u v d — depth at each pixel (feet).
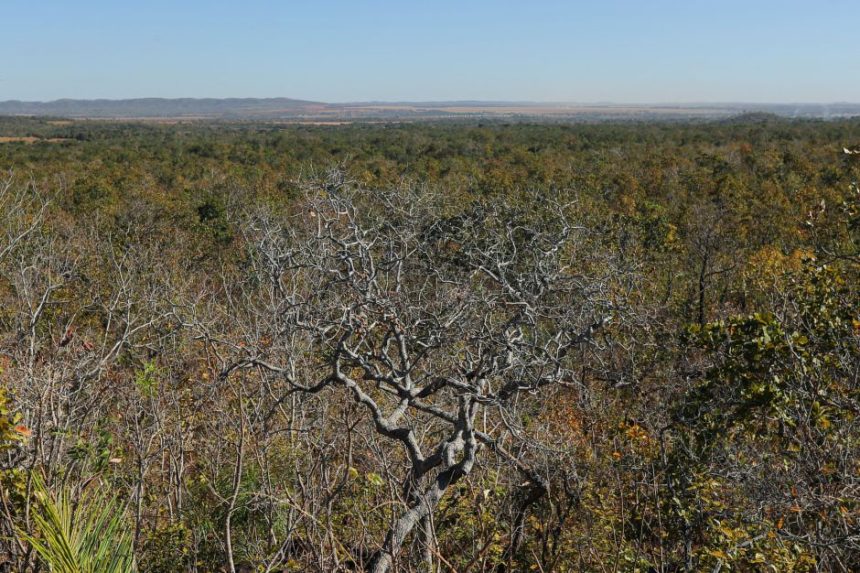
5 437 13.82
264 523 19.58
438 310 21.27
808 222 28.81
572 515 18.93
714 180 86.22
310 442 18.22
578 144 185.06
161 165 135.74
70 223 55.52
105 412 22.29
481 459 20.66
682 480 18.61
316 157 152.15
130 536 13.94
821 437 18.70
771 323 20.43
